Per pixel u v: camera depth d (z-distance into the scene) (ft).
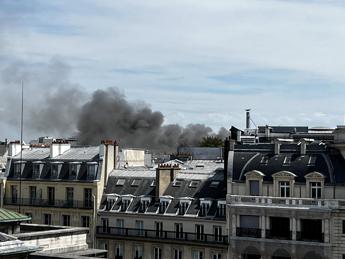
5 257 135.74
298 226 278.87
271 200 283.79
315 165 283.18
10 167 343.87
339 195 274.98
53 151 338.75
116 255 310.65
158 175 309.83
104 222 316.40
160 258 301.22
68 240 168.35
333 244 272.72
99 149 331.36
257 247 284.41
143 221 308.19
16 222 164.76
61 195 327.06
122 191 320.91
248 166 293.02
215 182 307.99
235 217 289.53
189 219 297.12
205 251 292.81
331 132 387.75
